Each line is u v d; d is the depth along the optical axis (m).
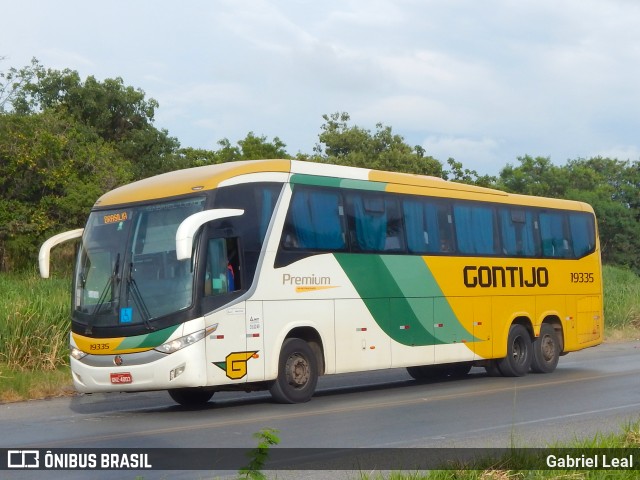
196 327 13.27
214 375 13.43
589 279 21.83
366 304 16.02
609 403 14.46
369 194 16.44
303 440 10.93
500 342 19.03
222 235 13.78
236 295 13.83
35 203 33.28
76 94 42.16
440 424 12.22
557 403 14.50
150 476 8.93
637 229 55.69
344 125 50.03
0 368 17.17
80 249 14.42
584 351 27.36
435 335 17.42
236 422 12.59
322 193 15.52
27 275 28.77
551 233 20.89
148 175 42.56
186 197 13.77
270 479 8.58
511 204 19.86
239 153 46.34
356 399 15.47
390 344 16.42
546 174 63.38
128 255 13.84
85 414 14.16
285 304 14.58
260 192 14.46
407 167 45.91
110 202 14.55
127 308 13.54
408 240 17.08
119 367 13.41
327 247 15.42
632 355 25.52
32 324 18.11
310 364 15.02
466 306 18.22
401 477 8.22
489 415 13.11
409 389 17.36
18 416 13.92
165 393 17.25
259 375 14.07
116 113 43.59
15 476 9.01
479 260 18.66
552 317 20.78
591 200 56.69
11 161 32.66
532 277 20.06
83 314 13.89
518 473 8.29
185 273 13.41
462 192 18.59
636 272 55.00
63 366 18.28
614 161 67.06
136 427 12.31
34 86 41.78
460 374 20.53
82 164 34.72
